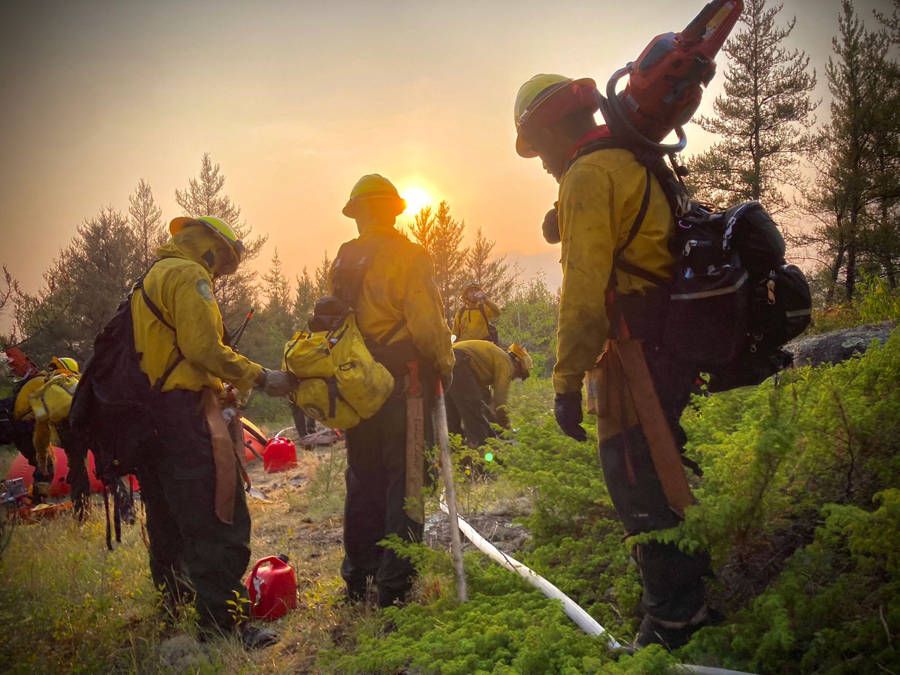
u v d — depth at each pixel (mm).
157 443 3662
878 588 2443
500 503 5270
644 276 2404
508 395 7648
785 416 2668
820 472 2969
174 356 3645
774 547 2877
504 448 5289
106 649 3498
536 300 21125
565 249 2412
